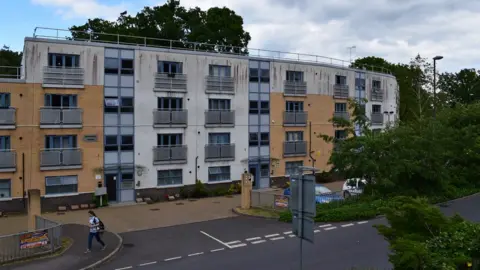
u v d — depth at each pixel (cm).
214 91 3069
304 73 3562
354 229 1916
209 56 3062
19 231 2048
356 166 2195
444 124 2916
